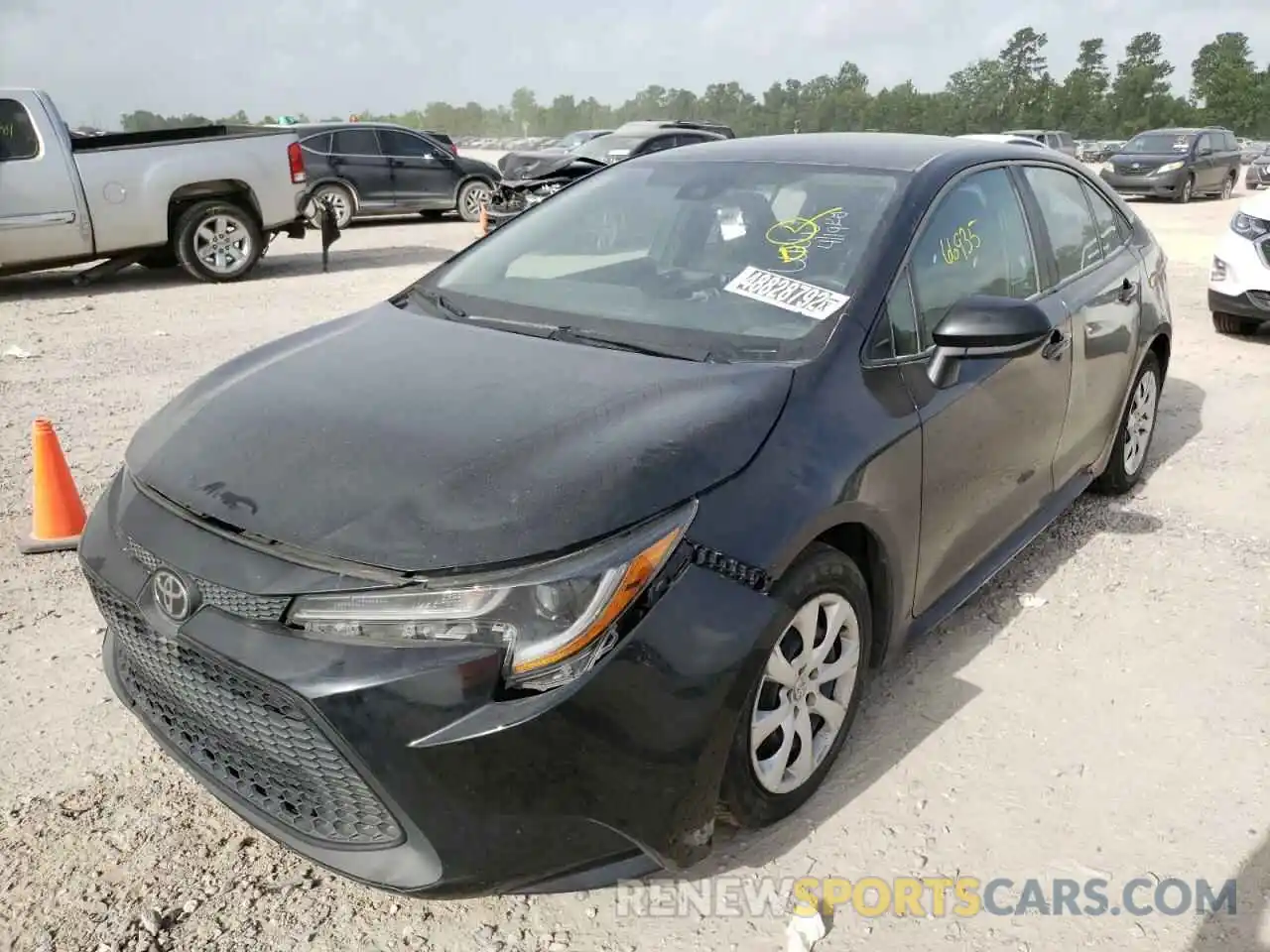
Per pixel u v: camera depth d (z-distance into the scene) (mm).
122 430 5742
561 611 2021
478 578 2012
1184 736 3039
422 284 3611
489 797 2021
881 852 2580
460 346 2932
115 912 2350
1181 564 4137
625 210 3590
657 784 2133
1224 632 3623
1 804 2688
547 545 2045
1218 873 2521
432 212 18000
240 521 2195
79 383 6746
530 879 2125
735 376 2646
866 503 2607
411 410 2490
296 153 11305
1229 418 6066
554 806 2057
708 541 2230
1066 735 3041
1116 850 2594
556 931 2340
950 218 3291
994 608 3781
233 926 2324
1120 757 2943
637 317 3043
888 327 2898
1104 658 3449
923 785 2814
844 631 2693
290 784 2191
